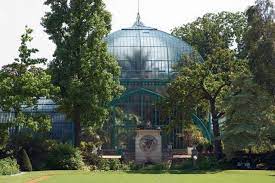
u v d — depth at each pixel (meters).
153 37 90.69
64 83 63.97
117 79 68.31
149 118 81.75
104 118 66.50
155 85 85.00
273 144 64.75
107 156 76.00
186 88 68.44
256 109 62.56
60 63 65.81
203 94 70.12
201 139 77.19
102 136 79.12
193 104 69.44
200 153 71.69
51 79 64.31
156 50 88.50
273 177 48.66
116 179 45.44
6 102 58.09
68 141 79.31
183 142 79.06
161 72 86.25
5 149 61.25
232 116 64.19
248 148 63.09
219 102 71.75
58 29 66.19
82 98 63.34
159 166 66.69
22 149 61.62
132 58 87.19
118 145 79.44
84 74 65.00
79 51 65.44
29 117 59.38
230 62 69.25
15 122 59.06
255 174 52.88
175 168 66.38
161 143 77.31
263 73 62.16
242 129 62.06
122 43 89.06
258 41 62.94
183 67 76.88
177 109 69.75
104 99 65.38
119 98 81.50
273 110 63.00
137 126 78.12
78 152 64.44
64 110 65.12
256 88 63.47
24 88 58.19
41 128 60.81
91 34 65.38
